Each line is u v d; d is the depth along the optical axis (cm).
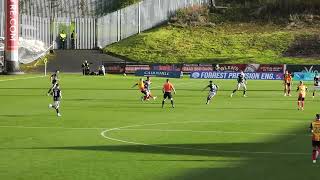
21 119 5944
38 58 17125
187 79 13875
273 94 9669
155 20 19962
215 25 19712
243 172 3272
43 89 10081
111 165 3491
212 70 14450
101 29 19175
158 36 18788
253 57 17062
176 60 17162
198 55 17425
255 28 19462
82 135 4788
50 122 5697
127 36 19450
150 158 3722
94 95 9119
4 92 9469
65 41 18900
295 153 3912
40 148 4116
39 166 3456
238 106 7550
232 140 4516
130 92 9712
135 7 19625
